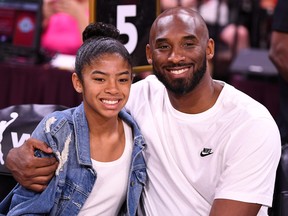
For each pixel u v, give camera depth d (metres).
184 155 2.30
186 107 2.29
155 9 2.73
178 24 2.22
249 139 2.20
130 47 2.67
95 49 2.21
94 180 2.25
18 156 2.22
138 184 2.32
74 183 2.24
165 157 2.32
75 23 4.50
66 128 2.25
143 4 2.69
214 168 2.26
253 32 5.35
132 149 2.32
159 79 2.27
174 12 2.26
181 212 2.30
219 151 2.25
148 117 2.37
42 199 2.21
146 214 2.37
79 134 2.25
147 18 2.71
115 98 2.21
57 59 4.31
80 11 4.49
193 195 2.30
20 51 4.20
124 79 2.22
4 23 4.24
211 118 2.28
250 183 2.19
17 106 2.58
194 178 2.28
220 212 2.18
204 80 2.26
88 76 2.21
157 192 2.34
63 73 3.96
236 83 4.43
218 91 2.33
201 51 2.22
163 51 2.23
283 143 3.27
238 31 5.25
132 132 2.35
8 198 2.33
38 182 2.21
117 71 2.20
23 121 2.52
